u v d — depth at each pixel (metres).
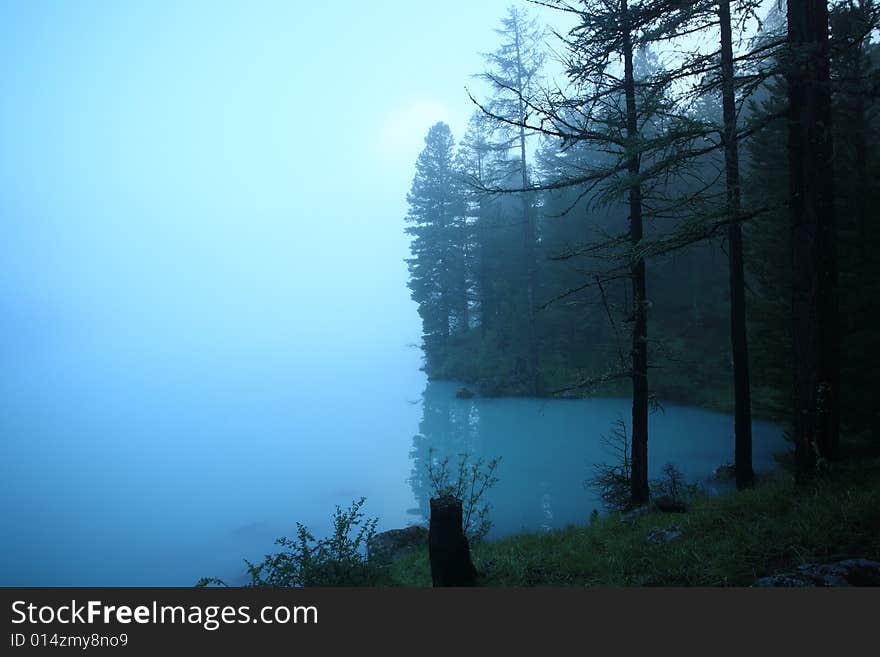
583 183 9.88
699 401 28.97
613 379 11.02
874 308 11.18
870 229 11.34
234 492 23.38
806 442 6.27
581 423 28.48
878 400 10.85
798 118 6.18
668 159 6.63
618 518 9.09
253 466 27.83
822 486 5.75
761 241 14.50
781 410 14.41
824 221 6.06
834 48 5.89
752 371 15.83
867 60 11.34
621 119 9.09
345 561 6.51
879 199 11.14
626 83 9.21
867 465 6.03
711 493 13.70
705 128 6.29
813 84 5.79
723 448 20.69
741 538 5.21
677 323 34.19
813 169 6.05
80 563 16.34
